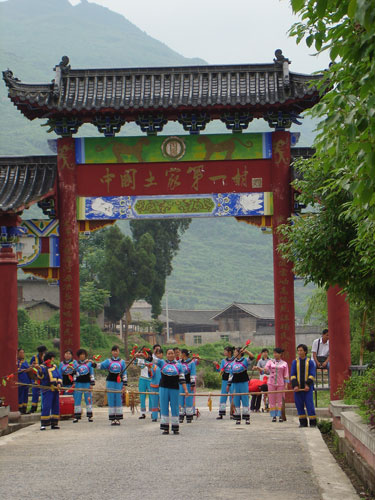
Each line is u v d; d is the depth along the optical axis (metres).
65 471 11.87
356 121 7.06
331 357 20.81
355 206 8.82
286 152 22.59
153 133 22.95
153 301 67.81
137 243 68.06
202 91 22.41
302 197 14.37
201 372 49.88
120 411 19.81
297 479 11.11
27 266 22.62
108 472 11.66
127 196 22.73
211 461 12.70
